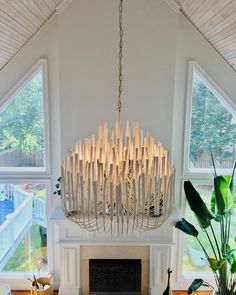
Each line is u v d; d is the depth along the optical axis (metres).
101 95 4.15
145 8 3.97
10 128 4.52
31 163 4.61
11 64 4.31
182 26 4.24
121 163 2.06
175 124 4.44
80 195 2.06
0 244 4.80
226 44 3.84
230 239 4.66
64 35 4.00
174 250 4.68
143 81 4.12
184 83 4.35
